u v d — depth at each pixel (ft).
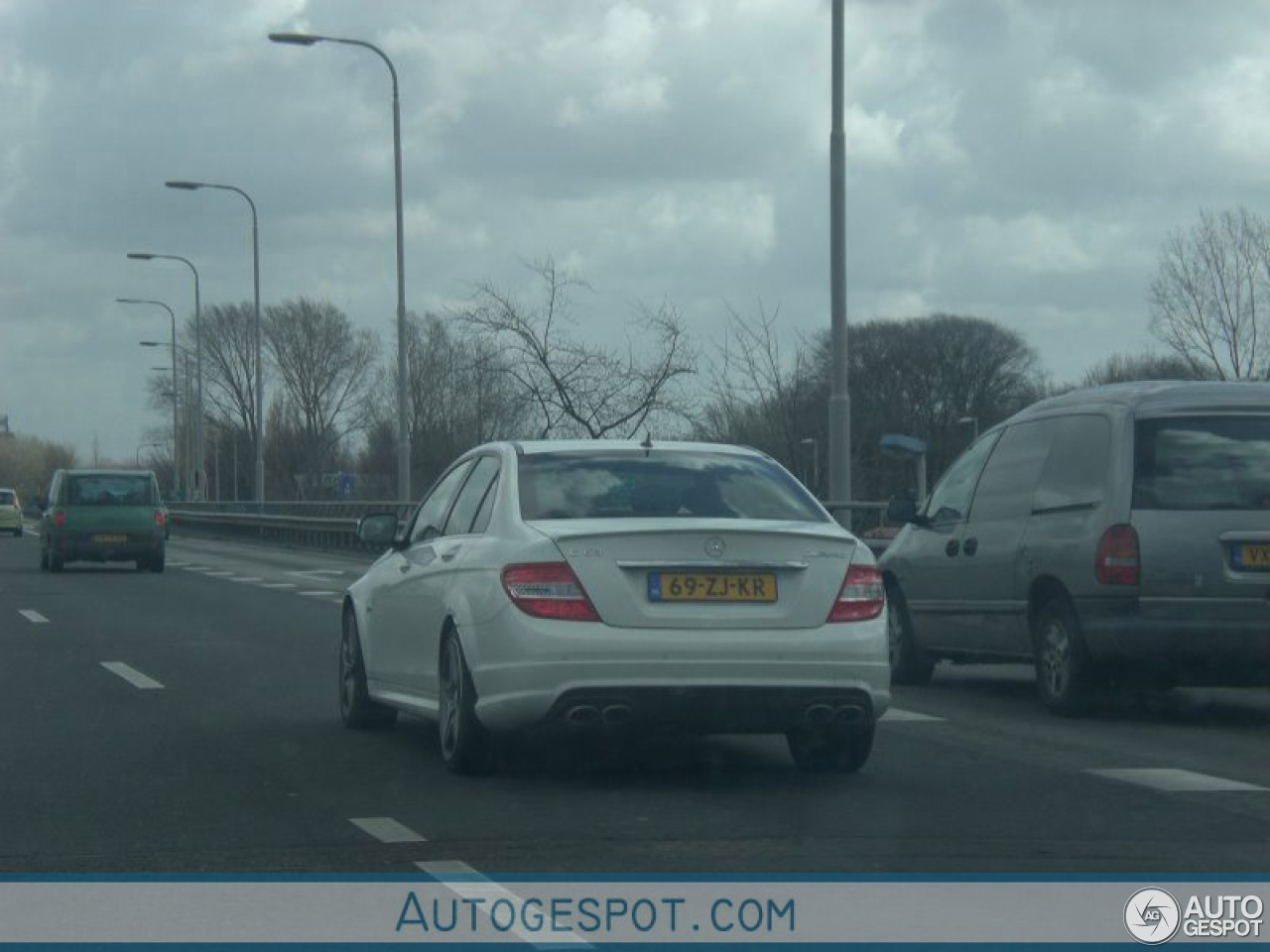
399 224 139.95
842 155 81.05
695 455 35.60
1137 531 41.57
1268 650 40.96
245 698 47.37
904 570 51.60
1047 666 44.32
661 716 31.01
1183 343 153.48
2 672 54.24
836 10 81.10
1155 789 32.68
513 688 31.24
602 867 25.79
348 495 224.12
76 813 30.04
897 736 40.47
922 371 219.41
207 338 357.20
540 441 36.19
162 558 125.59
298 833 28.27
